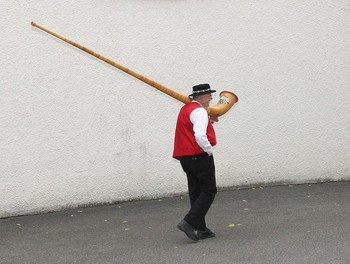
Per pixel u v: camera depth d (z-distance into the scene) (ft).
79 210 31.07
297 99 35.86
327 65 36.42
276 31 35.17
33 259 23.12
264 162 35.29
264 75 35.01
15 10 29.76
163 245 24.17
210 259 21.65
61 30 30.68
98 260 22.45
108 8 31.58
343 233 24.54
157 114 32.76
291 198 32.45
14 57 29.78
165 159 33.14
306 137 36.17
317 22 36.09
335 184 36.24
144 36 32.37
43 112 30.45
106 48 31.60
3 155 29.78
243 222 27.43
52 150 30.73
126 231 26.86
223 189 34.47
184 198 33.19
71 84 30.94
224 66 34.06
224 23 33.99
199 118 23.77
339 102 36.76
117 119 31.96
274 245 23.12
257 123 34.99
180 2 33.01
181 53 33.14
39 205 30.58
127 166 32.35
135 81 32.22
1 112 29.66
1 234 27.22
